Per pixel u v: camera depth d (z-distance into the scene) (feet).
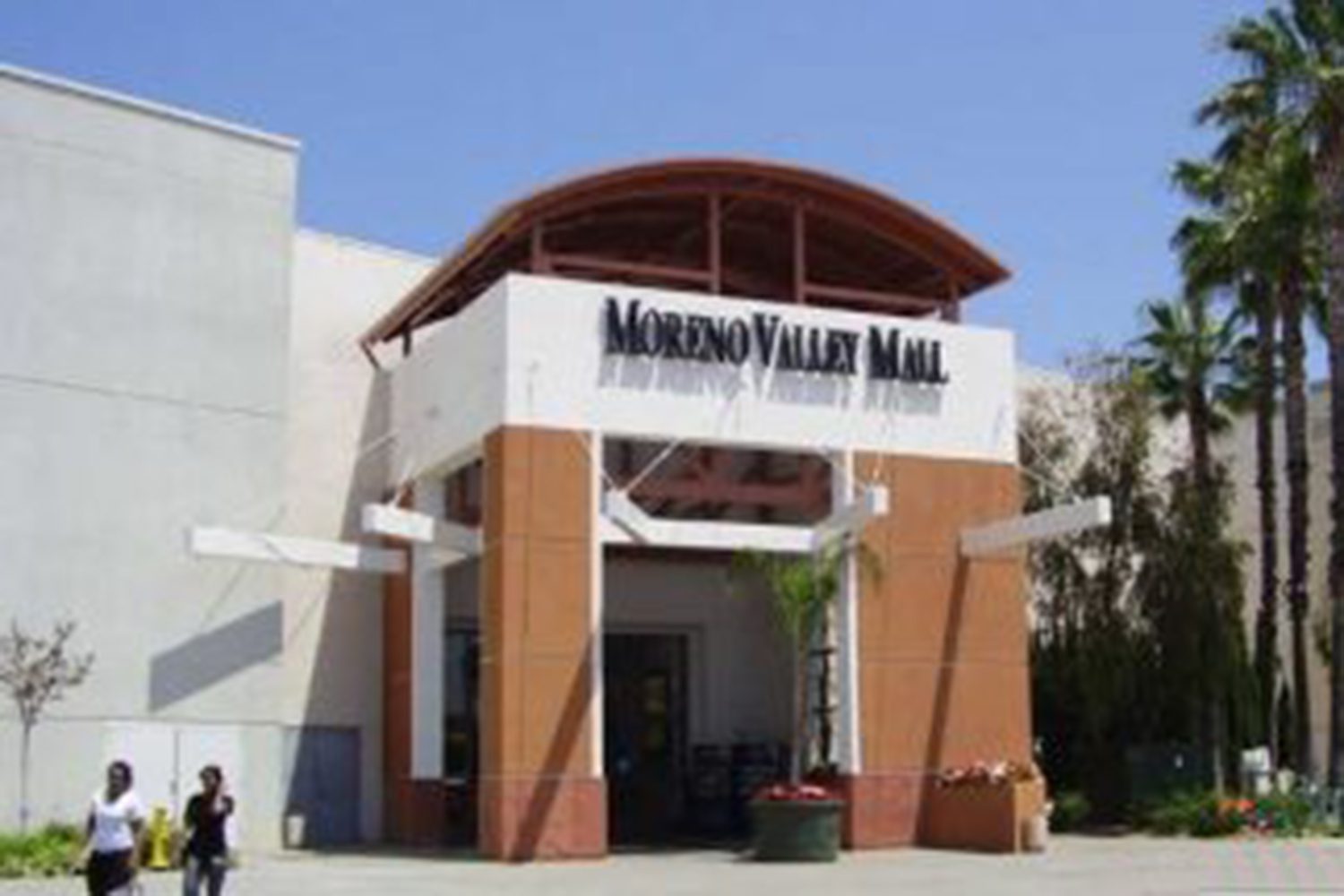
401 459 115.24
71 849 89.25
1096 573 126.41
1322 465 174.19
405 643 111.96
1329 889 72.95
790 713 124.67
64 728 99.86
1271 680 132.77
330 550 106.93
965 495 107.86
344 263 120.26
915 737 103.35
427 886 77.41
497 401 98.32
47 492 101.30
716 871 85.40
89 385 103.60
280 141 112.98
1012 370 111.24
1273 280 130.62
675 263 119.14
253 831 105.81
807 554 101.96
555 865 90.68
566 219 109.09
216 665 106.01
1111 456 128.06
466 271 109.81
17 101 103.30
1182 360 148.15
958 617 105.91
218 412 108.06
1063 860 90.53
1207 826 111.96
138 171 107.14
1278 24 126.82
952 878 79.82
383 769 114.93
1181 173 138.10
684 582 126.52
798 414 104.42
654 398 100.89
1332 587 118.83
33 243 102.83
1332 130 120.57
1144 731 125.90
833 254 118.11
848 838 100.58
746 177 108.06
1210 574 125.29
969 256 113.09
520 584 95.76
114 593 102.68
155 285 106.83
